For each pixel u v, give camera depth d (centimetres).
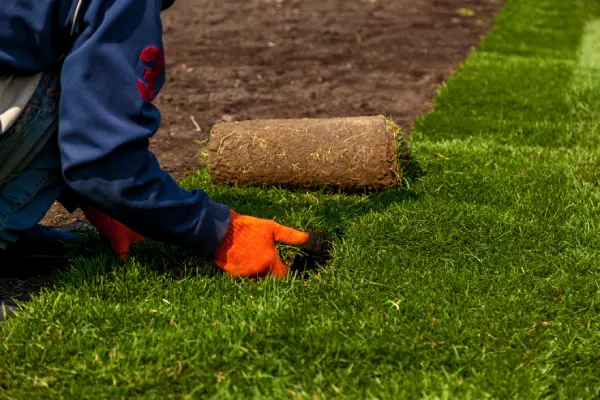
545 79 712
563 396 224
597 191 404
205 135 539
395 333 252
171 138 532
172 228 261
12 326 257
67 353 242
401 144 414
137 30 237
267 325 255
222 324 254
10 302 288
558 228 349
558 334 259
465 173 425
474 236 333
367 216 351
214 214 273
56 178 264
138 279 293
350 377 231
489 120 569
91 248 322
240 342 244
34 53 240
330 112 604
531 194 395
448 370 237
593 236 341
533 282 296
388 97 657
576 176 430
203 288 284
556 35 1031
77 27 236
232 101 629
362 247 323
